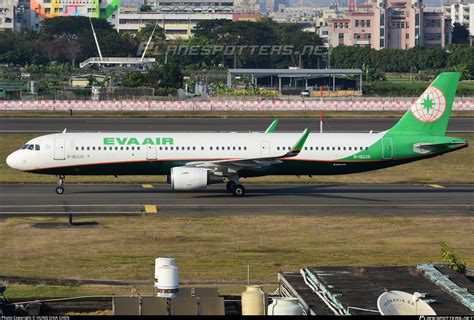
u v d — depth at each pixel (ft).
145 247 546.26
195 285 456.86
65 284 456.86
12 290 438.81
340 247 552.00
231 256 524.93
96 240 564.71
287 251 539.29
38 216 645.10
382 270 341.00
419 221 640.17
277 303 289.74
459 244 565.94
